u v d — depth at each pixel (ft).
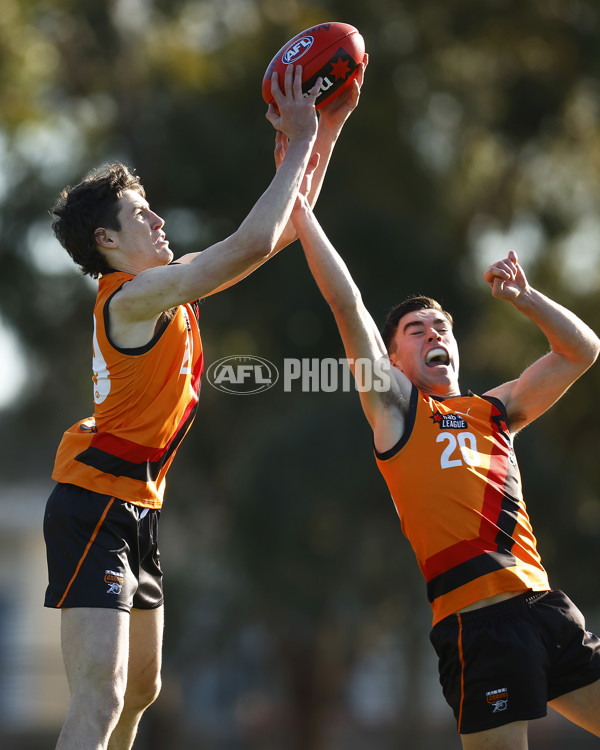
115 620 47.39
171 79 222.28
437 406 55.16
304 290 209.77
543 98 231.71
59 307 222.07
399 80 225.97
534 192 244.63
